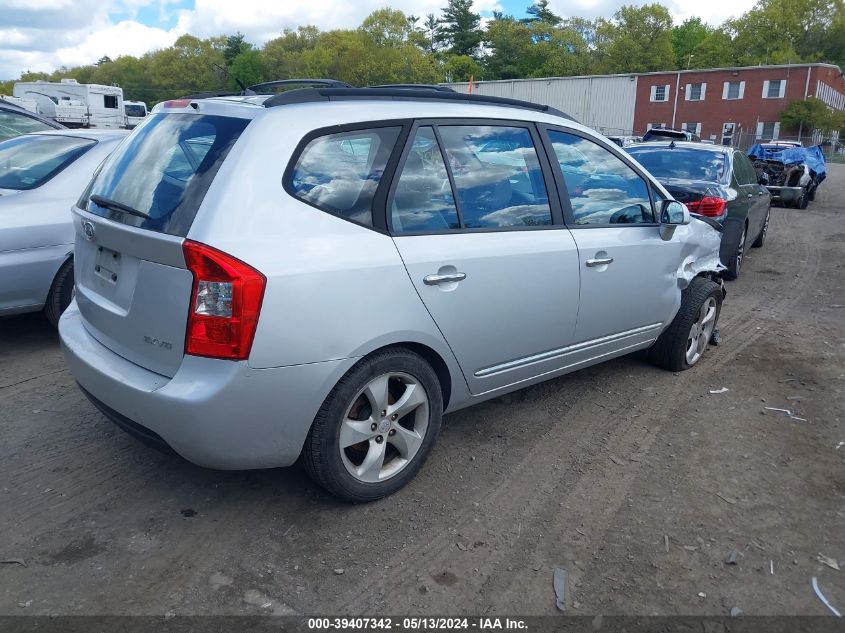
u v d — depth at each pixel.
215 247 2.67
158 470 3.57
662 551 3.01
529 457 3.83
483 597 2.71
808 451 3.95
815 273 9.52
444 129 3.47
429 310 3.24
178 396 2.71
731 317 6.90
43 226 5.05
